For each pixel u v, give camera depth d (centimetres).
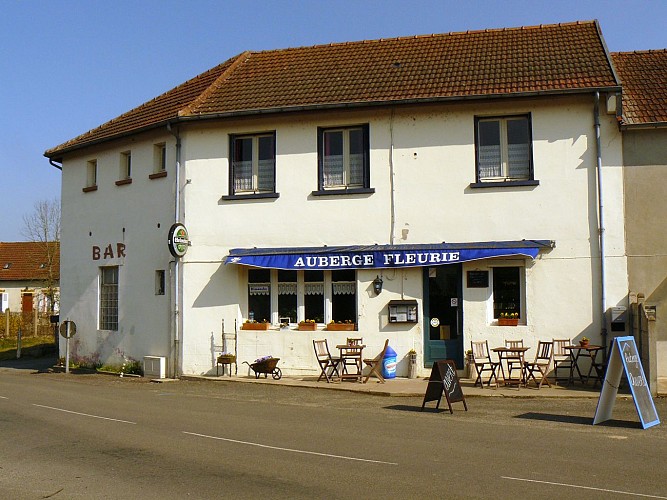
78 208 2247
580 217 1655
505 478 764
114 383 1803
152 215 1986
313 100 1803
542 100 1681
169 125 1886
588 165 1659
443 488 724
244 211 1850
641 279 1623
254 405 1362
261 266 1775
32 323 3541
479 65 1875
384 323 1741
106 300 2144
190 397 1498
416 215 1745
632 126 1627
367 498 690
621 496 692
